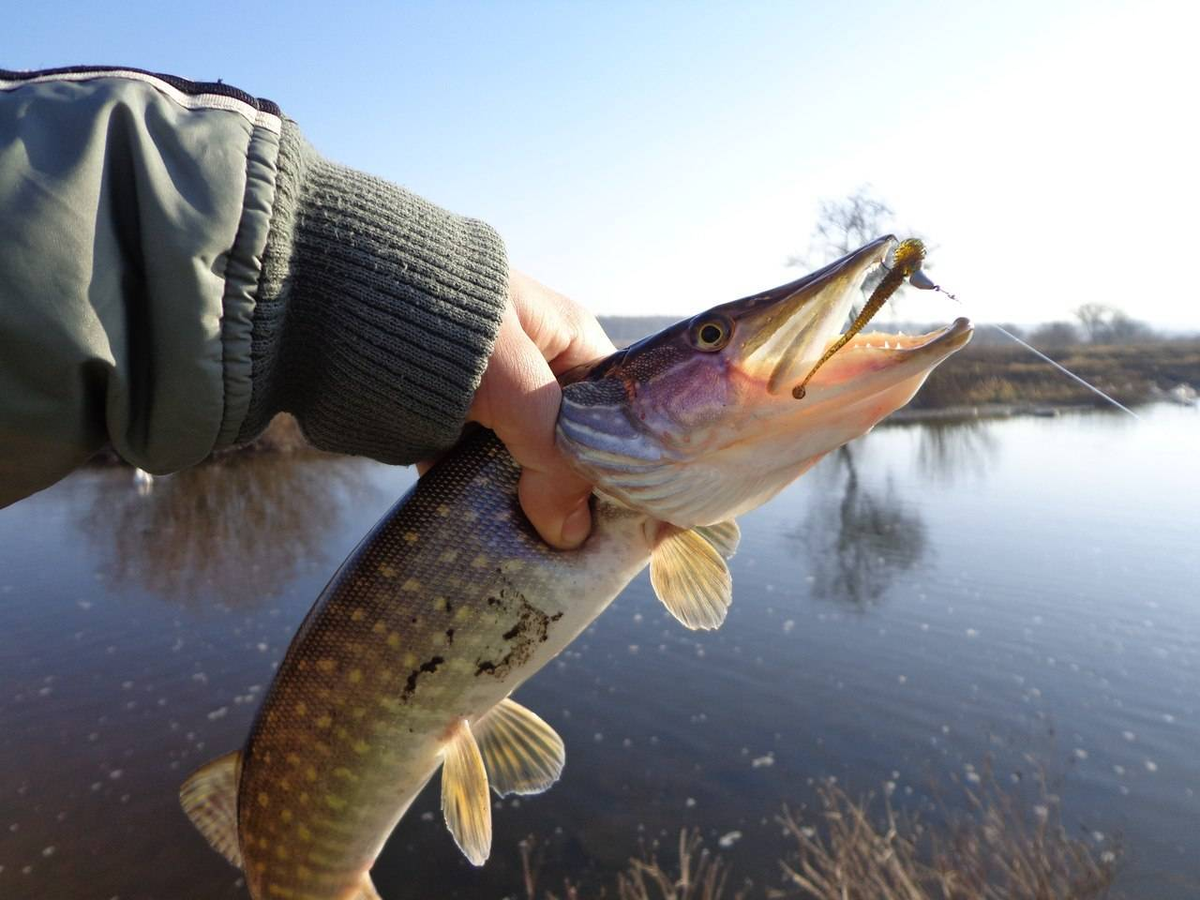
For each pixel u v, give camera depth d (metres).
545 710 1.40
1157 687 1.39
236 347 0.26
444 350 0.28
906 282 0.29
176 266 0.24
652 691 1.46
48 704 1.44
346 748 0.37
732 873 0.96
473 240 0.29
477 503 0.35
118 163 0.24
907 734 1.27
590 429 0.33
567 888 0.94
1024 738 1.23
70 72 0.25
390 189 0.29
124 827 1.07
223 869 0.99
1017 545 2.32
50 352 0.23
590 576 0.35
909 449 4.23
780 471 0.33
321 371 0.29
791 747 1.25
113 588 2.11
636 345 0.34
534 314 0.37
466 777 0.36
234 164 0.25
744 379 0.32
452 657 0.36
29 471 0.25
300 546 2.55
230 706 1.43
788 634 1.71
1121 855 0.88
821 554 2.32
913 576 2.06
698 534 0.36
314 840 0.38
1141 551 2.19
